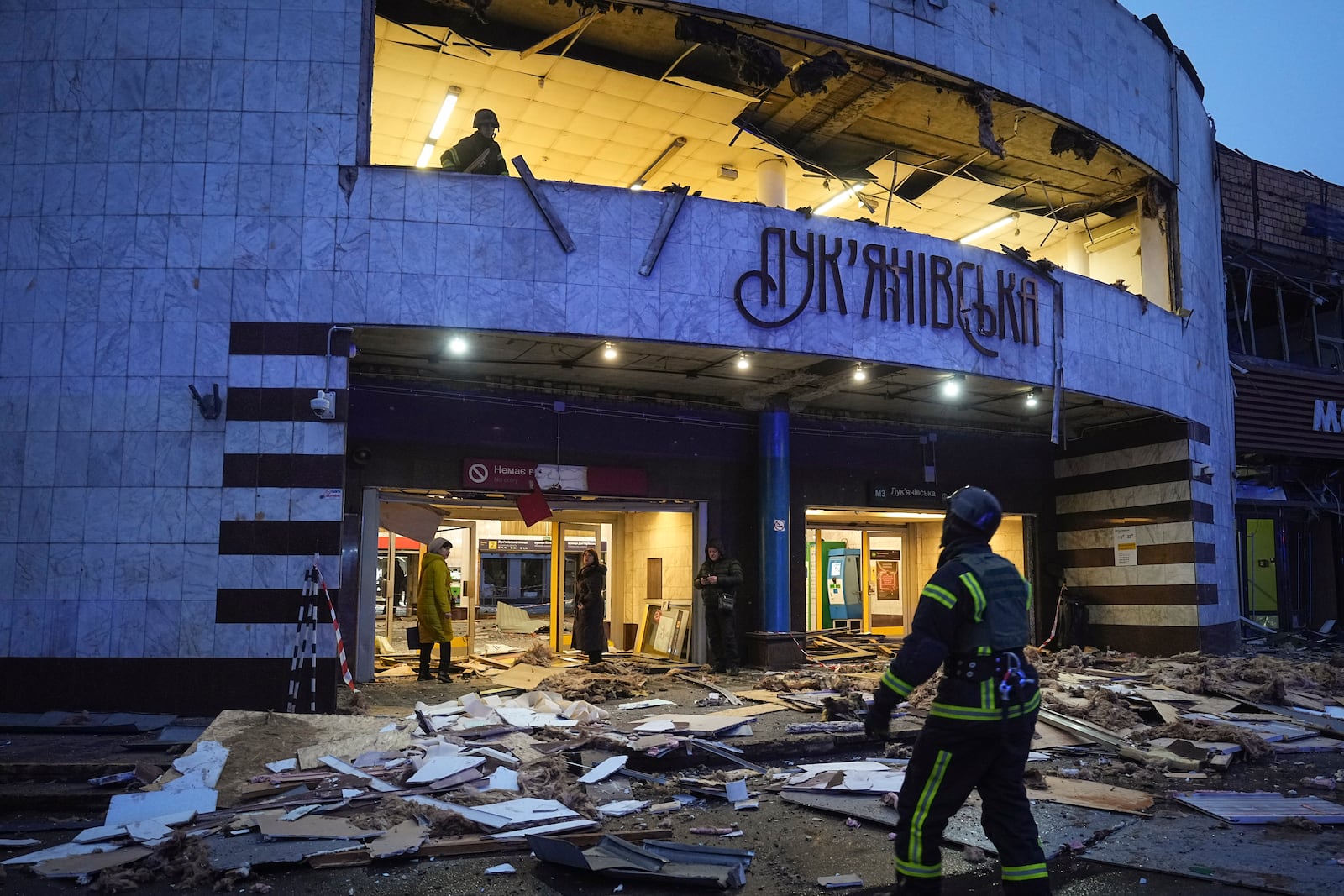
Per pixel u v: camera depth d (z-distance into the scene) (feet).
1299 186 67.92
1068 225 58.13
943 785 11.88
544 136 46.93
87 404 30.09
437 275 31.76
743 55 37.17
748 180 52.34
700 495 46.47
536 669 40.96
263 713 24.08
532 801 18.92
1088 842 17.70
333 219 31.35
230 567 29.73
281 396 30.48
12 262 30.48
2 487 29.71
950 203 55.26
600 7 36.70
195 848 16.17
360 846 16.52
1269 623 64.03
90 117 31.07
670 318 33.94
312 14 31.99
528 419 42.80
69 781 21.30
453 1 37.06
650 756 23.08
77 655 29.19
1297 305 68.23
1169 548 50.96
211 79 31.40
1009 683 11.87
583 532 54.65
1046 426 56.18
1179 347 50.85
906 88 42.68
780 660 44.78
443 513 47.85
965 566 12.21
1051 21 44.19
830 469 50.29
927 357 38.24
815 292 36.40
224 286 30.73
